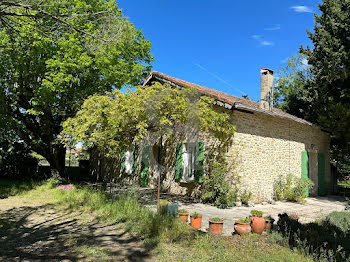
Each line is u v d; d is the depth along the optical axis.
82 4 10.96
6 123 13.68
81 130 8.48
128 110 8.05
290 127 13.09
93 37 4.94
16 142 17.33
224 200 9.48
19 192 11.56
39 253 4.83
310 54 15.97
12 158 17.39
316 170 14.62
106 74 12.84
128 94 8.49
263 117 11.53
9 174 17.53
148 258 4.64
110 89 13.97
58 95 13.38
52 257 4.64
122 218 7.18
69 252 4.88
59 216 7.62
